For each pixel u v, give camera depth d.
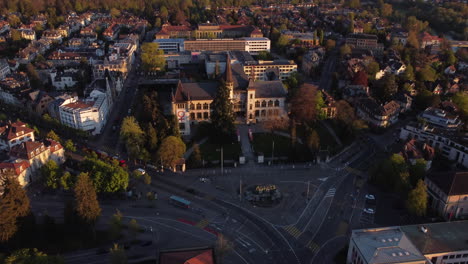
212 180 183.00
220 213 159.12
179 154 188.88
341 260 133.38
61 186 172.25
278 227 151.00
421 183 151.50
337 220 155.12
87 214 136.12
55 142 193.62
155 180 182.38
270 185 174.38
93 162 172.00
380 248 118.69
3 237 126.75
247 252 137.62
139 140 196.75
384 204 165.62
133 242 140.88
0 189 151.38
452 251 123.12
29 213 134.62
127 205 163.00
